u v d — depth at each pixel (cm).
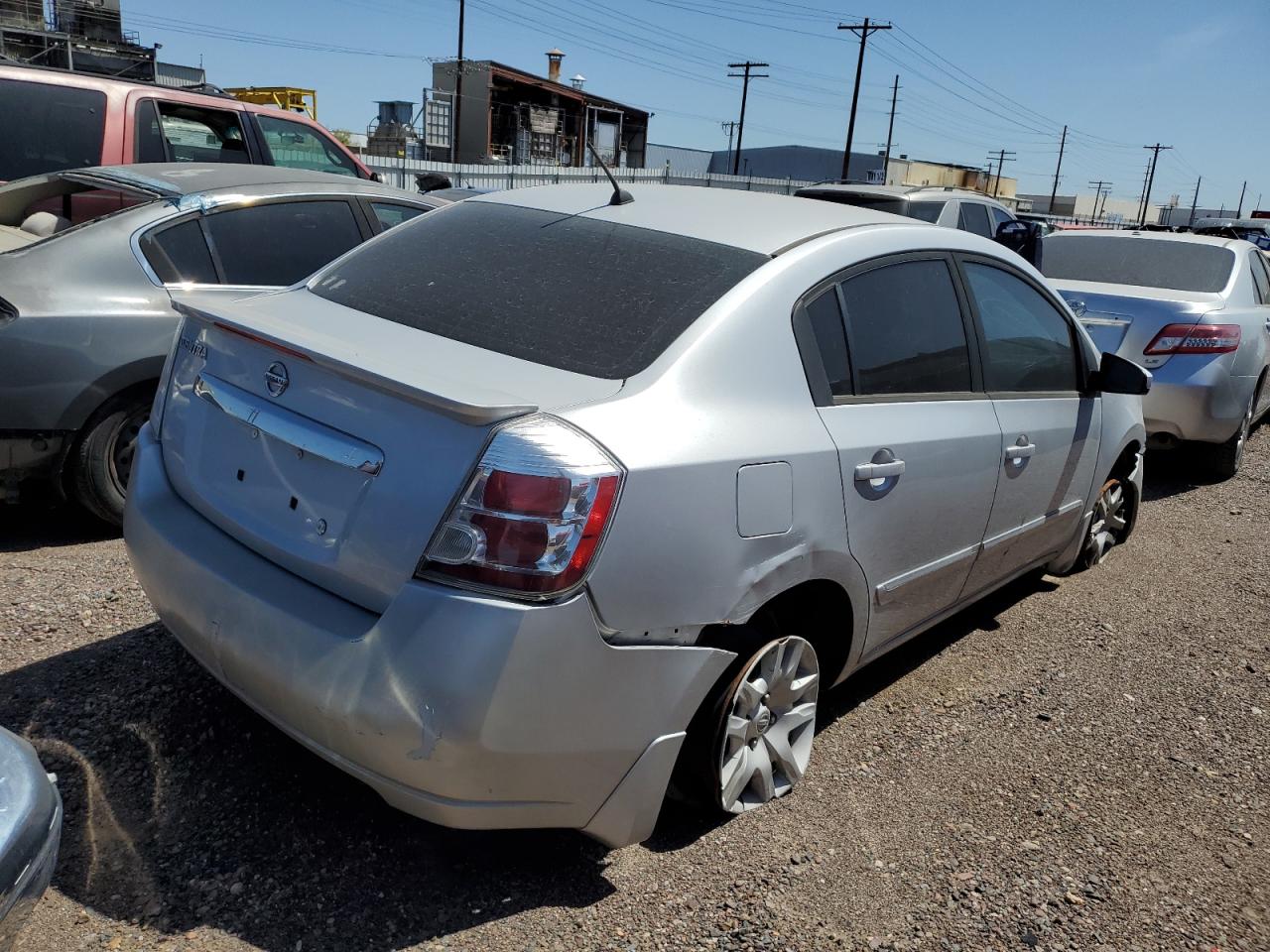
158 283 438
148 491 282
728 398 259
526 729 217
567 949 238
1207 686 415
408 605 216
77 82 621
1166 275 736
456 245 319
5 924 160
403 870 258
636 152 4350
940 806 313
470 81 3556
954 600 376
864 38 4481
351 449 231
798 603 305
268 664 232
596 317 271
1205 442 734
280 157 723
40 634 351
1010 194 7562
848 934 253
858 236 317
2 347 394
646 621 234
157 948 226
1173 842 308
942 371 339
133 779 281
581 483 218
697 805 283
